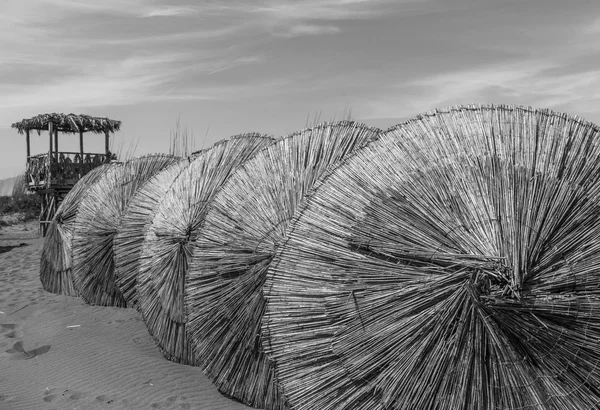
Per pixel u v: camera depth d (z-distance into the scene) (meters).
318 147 5.43
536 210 3.92
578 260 3.82
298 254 4.43
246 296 5.27
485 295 3.80
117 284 8.26
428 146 4.32
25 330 8.44
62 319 8.79
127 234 8.11
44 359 7.10
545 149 4.14
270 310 4.44
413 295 3.96
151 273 6.80
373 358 3.98
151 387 5.93
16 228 25.23
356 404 4.04
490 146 4.19
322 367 4.17
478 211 3.98
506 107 4.40
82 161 20.78
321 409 4.12
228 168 6.66
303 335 4.25
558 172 4.06
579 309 3.72
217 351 5.46
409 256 4.05
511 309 3.73
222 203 5.70
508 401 3.75
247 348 5.26
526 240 3.82
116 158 21.53
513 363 3.76
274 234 5.23
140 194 8.27
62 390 6.11
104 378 6.29
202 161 6.86
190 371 6.31
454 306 3.85
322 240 4.37
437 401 3.82
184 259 6.50
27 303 9.98
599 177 4.07
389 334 3.96
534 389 3.73
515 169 4.08
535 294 3.74
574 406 3.71
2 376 6.68
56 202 21.05
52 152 20.45
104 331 8.08
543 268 3.80
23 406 5.82
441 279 3.90
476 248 3.89
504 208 3.94
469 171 4.12
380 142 4.55
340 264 4.24
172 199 6.87
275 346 4.38
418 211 4.13
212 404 5.37
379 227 4.20
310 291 4.29
